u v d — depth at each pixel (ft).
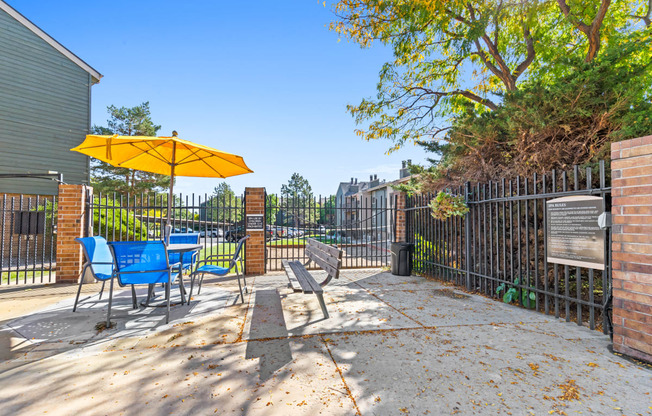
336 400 7.99
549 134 19.26
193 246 17.98
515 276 18.88
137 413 7.48
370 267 30.50
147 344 11.66
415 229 27.89
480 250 19.51
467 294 19.35
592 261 12.57
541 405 7.77
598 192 12.39
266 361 10.21
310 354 10.72
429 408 7.64
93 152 17.03
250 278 25.32
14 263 37.50
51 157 47.60
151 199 80.28
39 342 11.89
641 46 19.90
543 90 19.52
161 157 18.61
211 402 7.93
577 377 9.11
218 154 16.87
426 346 11.35
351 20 37.68
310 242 22.72
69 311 15.94
